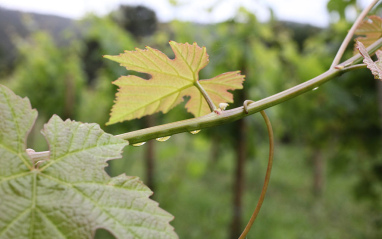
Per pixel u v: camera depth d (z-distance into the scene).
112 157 0.53
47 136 0.52
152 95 0.90
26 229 0.44
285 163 11.02
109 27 4.09
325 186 8.95
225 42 3.72
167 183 6.58
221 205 7.29
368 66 0.68
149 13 4.96
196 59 0.79
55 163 0.50
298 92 0.70
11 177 0.47
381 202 5.91
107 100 4.84
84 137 0.54
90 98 6.15
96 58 4.30
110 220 0.47
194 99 0.95
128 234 0.46
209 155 9.31
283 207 7.46
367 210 6.92
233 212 4.52
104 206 0.48
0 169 0.47
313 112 5.40
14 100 0.52
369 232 6.08
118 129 4.46
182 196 7.43
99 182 0.50
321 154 8.34
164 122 4.34
